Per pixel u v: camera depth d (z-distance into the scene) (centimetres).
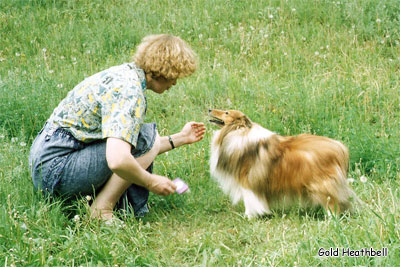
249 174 443
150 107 660
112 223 401
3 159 495
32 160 404
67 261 357
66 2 976
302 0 930
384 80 692
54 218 397
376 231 371
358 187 475
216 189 488
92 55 805
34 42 830
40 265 346
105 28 871
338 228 381
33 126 576
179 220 441
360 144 535
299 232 405
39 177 407
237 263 362
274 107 645
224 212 459
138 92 373
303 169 431
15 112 588
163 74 388
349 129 583
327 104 628
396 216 393
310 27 859
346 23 871
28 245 363
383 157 515
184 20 902
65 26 875
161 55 383
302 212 449
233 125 460
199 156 538
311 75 732
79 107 386
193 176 513
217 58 790
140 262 365
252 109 628
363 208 431
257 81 706
